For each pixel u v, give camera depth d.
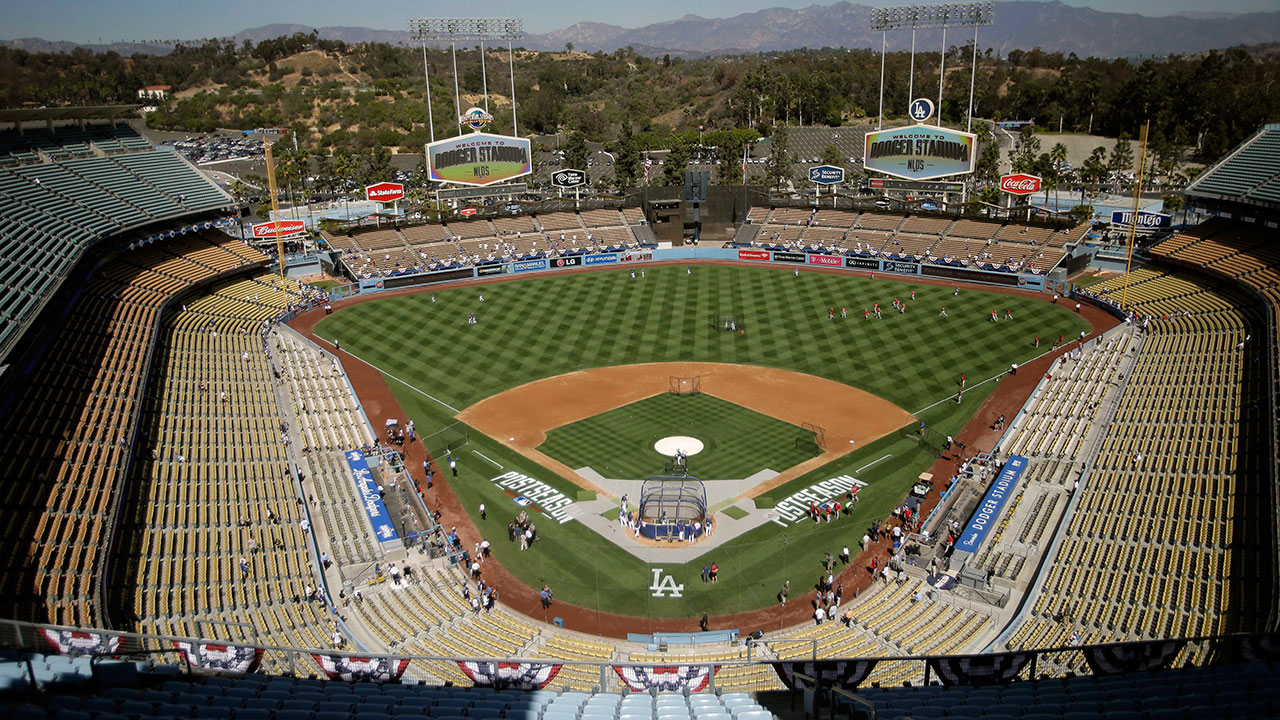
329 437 55.28
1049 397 58.84
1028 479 47.97
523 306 84.75
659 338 75.38
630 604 39.31
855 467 51.66
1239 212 75.81
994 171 125.88
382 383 66.25
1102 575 37.09
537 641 35.28
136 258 77.81
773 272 95.25
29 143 76.06
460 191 116.12
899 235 97.50
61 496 39.41
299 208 129.00
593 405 61.62
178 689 21.58
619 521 46.31
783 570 41.72
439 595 39.44
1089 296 78.38
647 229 106.75
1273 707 19.23
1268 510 37.31
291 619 34.91
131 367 56.19
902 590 39.38
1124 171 142.25
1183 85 162.75
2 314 45.84
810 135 189.25
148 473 44.84
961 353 68.94
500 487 50.25
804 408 60.22
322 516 45.31
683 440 55.56
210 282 82.25
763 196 107.31
